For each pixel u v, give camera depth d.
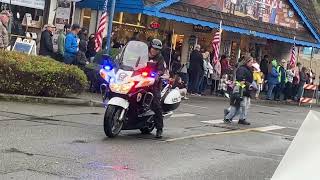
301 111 22.34
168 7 21.25
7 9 17.58
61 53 16.19
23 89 12.87
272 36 27.92
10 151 7.44
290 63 28.41
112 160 7.62
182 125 12.40
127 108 9.28
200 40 25.72
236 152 9.49
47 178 6.27
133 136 9.96
